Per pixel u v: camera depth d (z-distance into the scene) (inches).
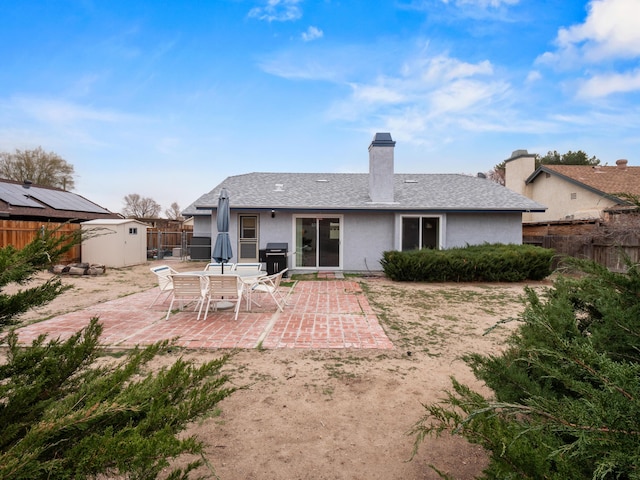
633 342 79.6
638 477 48.6
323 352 204.7
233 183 696.4
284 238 581.0
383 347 213.2
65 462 50.1
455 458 109.6
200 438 118.7
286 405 142.1
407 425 128.2
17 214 709.9
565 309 102.3
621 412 54.9
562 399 82.8
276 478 99.7
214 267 362.3
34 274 64.4
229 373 173.0
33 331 235.8
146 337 227.0
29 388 59.5
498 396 96.1
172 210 1774.1
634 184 775.1
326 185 692.1
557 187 872.3
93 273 515.2
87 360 79.0
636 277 82.4
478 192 651.5
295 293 397.4
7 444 55.6
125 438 52.4
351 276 534.0
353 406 142.0
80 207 926.4
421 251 490.0
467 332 249.4
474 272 474.6
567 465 57.4
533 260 477.1
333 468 104.4
